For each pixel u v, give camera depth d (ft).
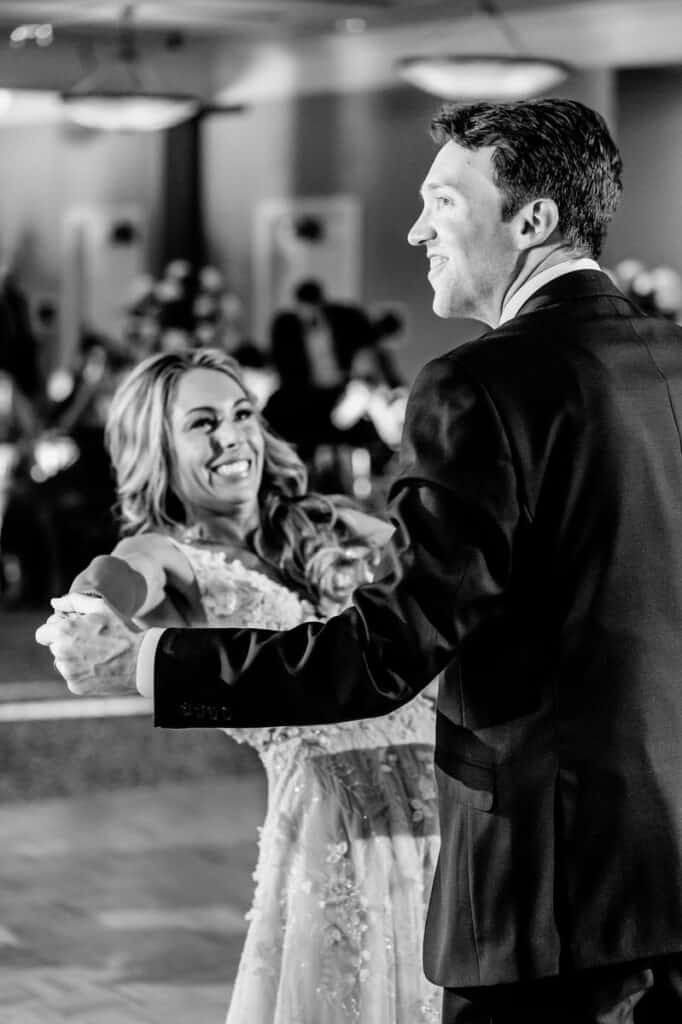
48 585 39.93
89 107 43.83
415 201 50.42
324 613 10.28
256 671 7.30
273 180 54.85
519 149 7.73
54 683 29.37
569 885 7.33
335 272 53.11
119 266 59.57
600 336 7.63
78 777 23.26
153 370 10.18
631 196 43.78
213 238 57.21
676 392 7.72
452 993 7.73
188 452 10.11
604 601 7.38
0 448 45.34
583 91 44.57
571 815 7.33
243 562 10.30
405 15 47.44
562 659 7.38
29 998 14.78
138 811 21.53
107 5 47.47
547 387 7.40
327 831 9.54
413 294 50.70
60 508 39.34
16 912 17.26
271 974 9.59
